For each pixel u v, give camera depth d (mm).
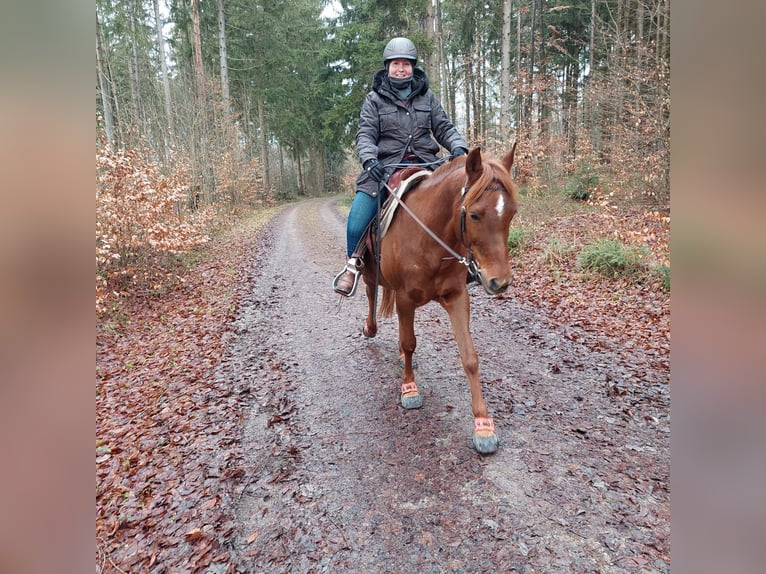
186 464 3197
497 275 2449
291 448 3303
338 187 40250
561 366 4449
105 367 5391
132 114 13141
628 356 4578
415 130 3727
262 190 24453
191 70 20156
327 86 21641
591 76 13195
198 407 4043
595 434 3225
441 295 3182
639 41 9055
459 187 2764
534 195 11062
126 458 3326
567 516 2463
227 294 7918
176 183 9047
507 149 11648
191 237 8492
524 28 18547
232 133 19750
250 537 2504
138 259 7844
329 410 3824
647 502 2518
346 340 5469
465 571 2193
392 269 3355
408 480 2869
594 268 7199
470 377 3119
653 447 3031
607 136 10117
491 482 2773
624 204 8773
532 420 3451
